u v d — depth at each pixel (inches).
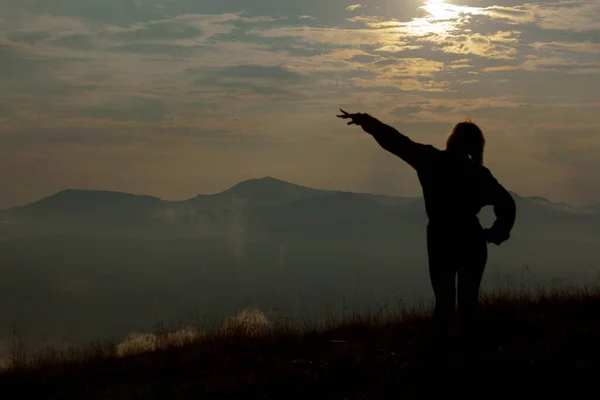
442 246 301.6
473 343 309.3
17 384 377.1
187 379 347.9
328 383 294.5
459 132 308.2
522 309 402.9
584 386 253.4
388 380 283.3
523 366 279.3
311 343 399.9
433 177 304.8
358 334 411.8
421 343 352.8
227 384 313.6
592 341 310.8
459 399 256.2
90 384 366.0
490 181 302.4
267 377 313.6
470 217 302.0
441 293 305.3
